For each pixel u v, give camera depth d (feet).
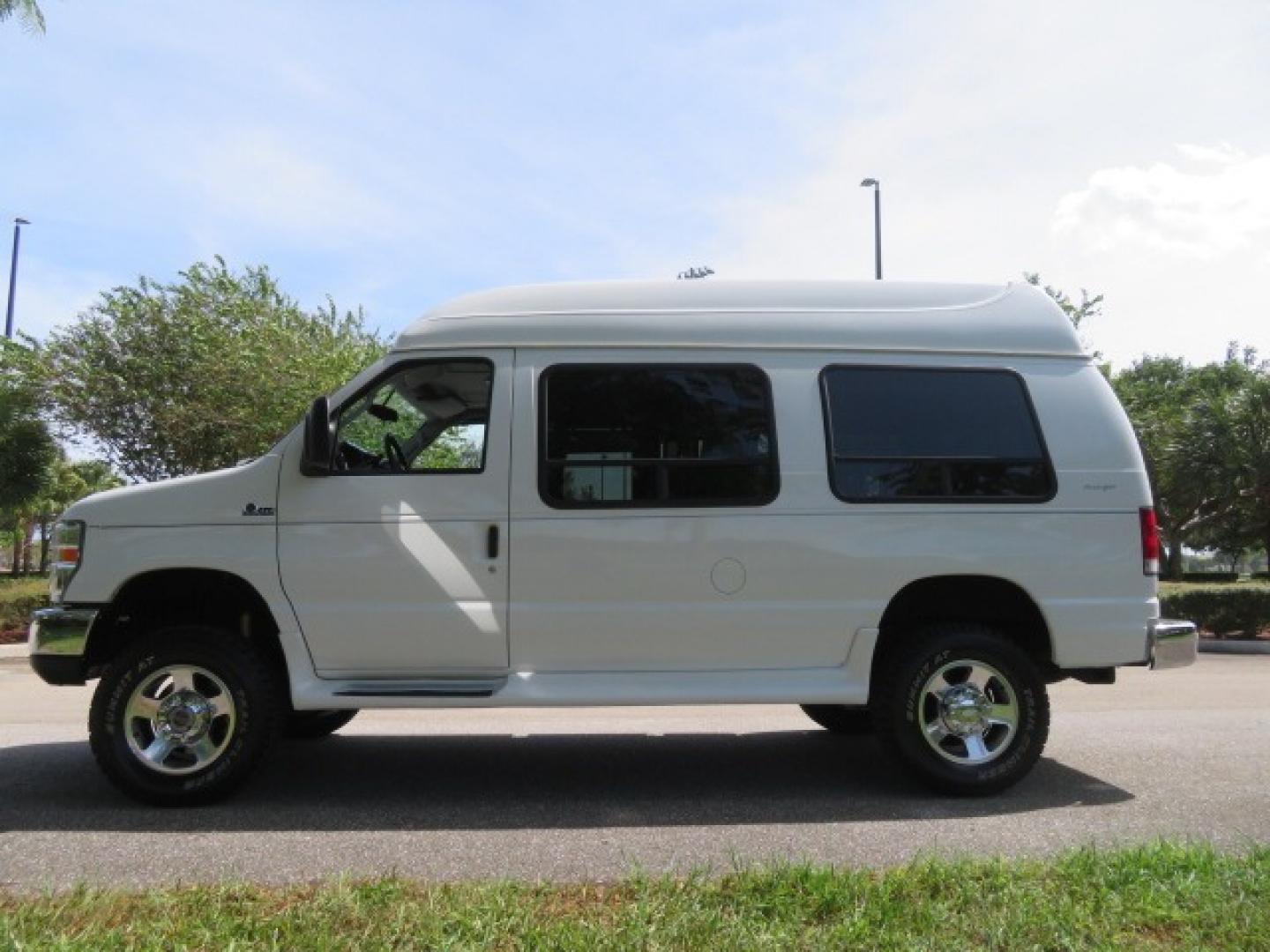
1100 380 19.48
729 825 16.62
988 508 18.65
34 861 14.61
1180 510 77.77
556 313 19.10
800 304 19.40
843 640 18.38
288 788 19.31
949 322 19.49
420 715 28.19
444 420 19.21
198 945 10.80
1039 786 19.36
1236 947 10.78
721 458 18.56
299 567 18.04
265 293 70.54
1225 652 50.39
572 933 11.03
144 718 17.88
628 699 18.03
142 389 64.34
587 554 18.21
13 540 125.18
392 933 11.05
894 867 13.65
